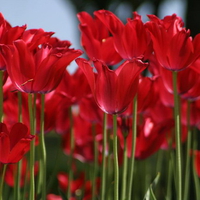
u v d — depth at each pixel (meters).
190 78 2.46
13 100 2.57
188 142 2.56
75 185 2.97
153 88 2.50
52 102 2.50
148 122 2.56
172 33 2.33
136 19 2.38
